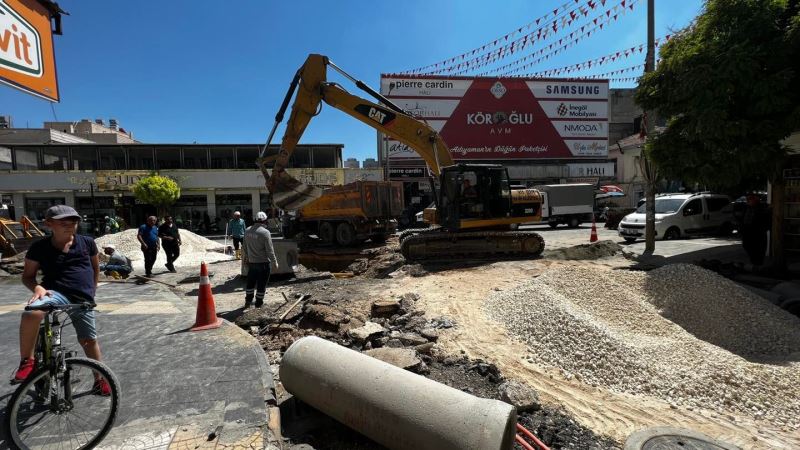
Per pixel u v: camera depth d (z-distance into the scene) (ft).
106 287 30.99
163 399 12.16
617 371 14.88
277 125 38.40
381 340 17.90
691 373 14.66
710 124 26.18
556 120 113.60
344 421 10.89
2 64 12.44
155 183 95.35
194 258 50.60
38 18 14.29
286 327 19.86
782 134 25.67
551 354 16.35
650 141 32.71
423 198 108.68
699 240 49.57
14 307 24.61
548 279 23.00
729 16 27.20
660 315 20.52
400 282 30.07
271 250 23.66
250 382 13.30
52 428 10.29
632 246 46.96
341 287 29.09
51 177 101.91
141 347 16.61
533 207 42.60
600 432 11.89
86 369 10.40
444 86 107.96
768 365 15.35
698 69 26.96
